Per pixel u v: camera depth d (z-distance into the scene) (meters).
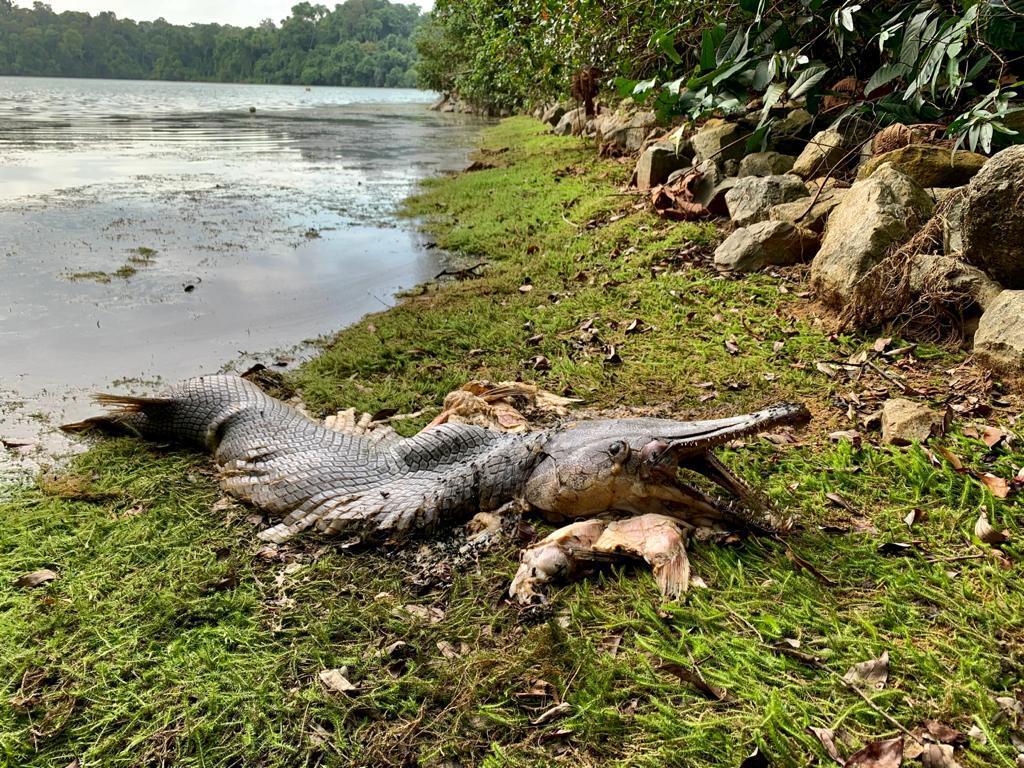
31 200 3.97
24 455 1.44
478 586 1.05
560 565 1.03
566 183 3.79
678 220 2.72
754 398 1.50
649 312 2.00
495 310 2.12
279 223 3.52
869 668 0.84
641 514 1.11
